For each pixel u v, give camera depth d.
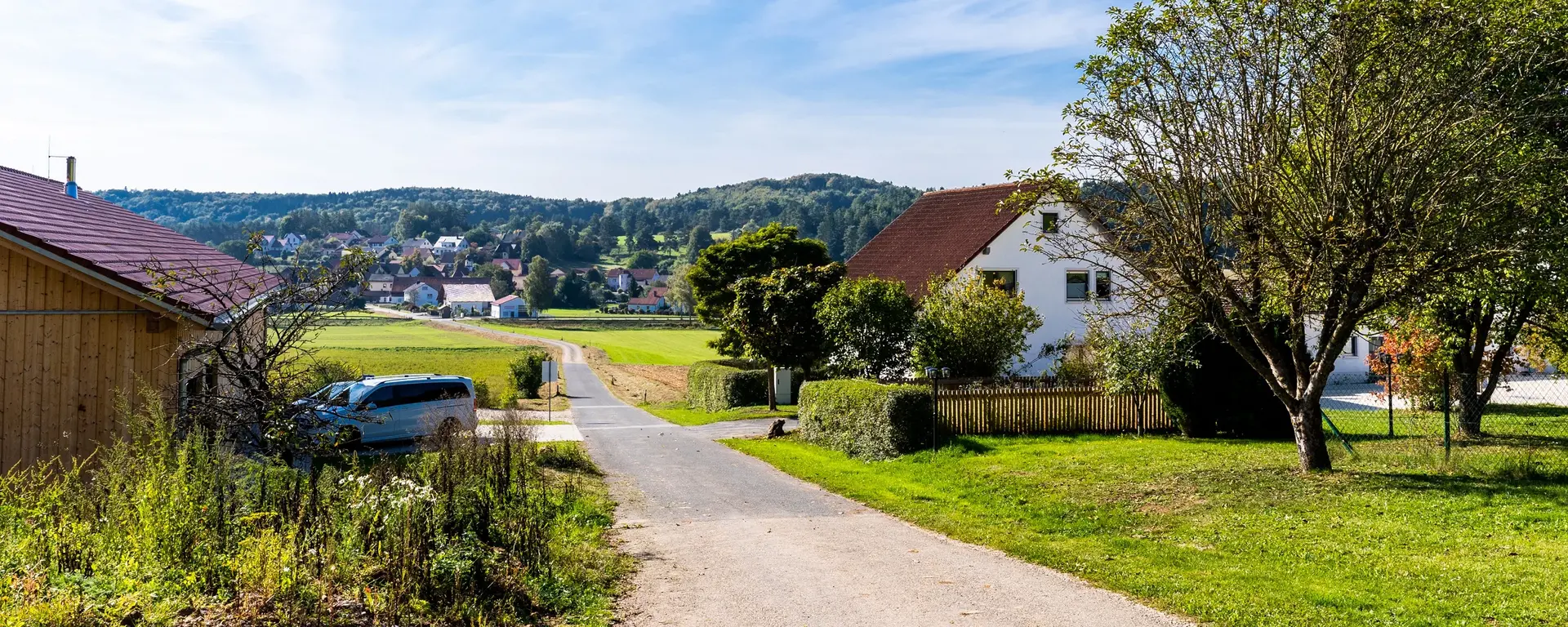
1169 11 14.03
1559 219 15.12
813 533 13.11
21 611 6.37
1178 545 11.40
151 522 7.92
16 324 14.99
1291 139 14.88
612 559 11.03
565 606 8.95
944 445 20.98
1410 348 20.52
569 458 19.70
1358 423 23.61
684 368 79.19
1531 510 11.57
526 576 9.31
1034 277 41.25
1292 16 13.23
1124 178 14.58
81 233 16.97
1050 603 9.17
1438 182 12.95
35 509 9.04
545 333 130.12
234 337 16.72
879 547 12.04
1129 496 14.39
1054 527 12.85
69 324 15.11
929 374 21.52
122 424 14.12
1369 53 13.13
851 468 20.06
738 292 37.97
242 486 9.54
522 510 11.34
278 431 13.42
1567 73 14.85
